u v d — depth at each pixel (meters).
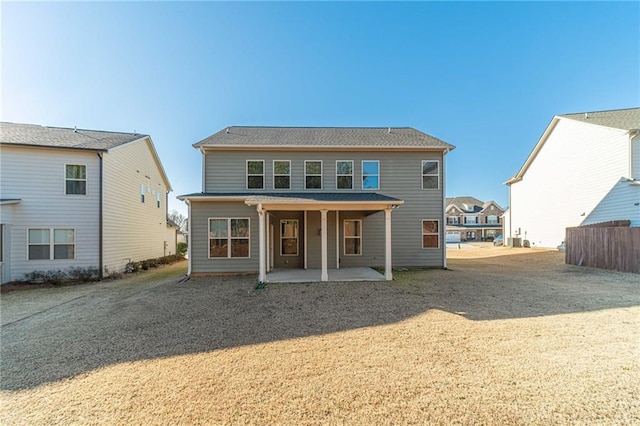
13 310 7.30
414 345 4.36
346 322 5.54
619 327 4.93
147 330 5.35
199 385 3.33
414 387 3.16
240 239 11.45
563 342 4.32
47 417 2.80
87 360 4.11
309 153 12.64
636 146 13.84
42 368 3.88
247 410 2.82
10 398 3.16
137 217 16.05
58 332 5.39
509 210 25.23
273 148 12.35
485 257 18.47
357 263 12.55
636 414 2.61
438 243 12.62
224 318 5.95
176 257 20.88
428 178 12.74
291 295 7.71
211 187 12.30
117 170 13.70
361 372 3.54
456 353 4.03
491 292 7.76
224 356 4.12
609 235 11.30
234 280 10.10
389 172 12.73
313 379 3.39
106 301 7.96
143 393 3.19
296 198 10.03
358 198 10.36
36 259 11.53
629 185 13.77
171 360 4.04
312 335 4.89
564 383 3.16
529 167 22.06
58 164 11.88
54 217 11.77
